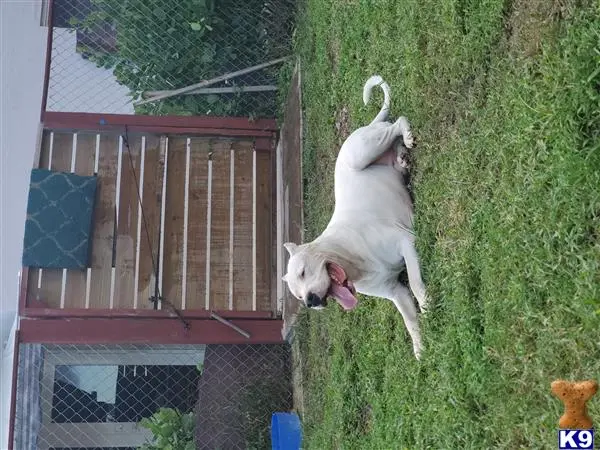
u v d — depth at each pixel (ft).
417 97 10.33
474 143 8.54
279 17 20.89
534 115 7.08
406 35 11.09
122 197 18.79
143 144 19.26
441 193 9.35
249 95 20.68
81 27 21.90
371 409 12.26
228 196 19.45
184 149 19.52
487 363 7.86
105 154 18.98
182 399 20.49
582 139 6.41
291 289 9.63
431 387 9.45
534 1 7.32
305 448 15.80
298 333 16.65
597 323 6.12
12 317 22.47
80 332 17.62
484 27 8.38
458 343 8.66
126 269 18.38
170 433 18.29
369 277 9.92
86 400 20.07
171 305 18.22
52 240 17.84
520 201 7.30
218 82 20.95
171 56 21.01
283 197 19.24
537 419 6.87
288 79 19.94
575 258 6.46
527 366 7.13
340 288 9.39
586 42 6.38
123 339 17.78
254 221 19.40
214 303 18.66
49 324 17.53
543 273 6.86
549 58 6.94
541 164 7.02
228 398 18.02
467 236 8.53
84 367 20.21
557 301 6.72
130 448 20.12
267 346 18.48
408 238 9.87
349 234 9.86
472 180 8.54
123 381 20.36
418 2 10.47
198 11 20.65
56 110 22.02
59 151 18.79
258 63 20.97
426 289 9.50
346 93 14.65
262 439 17.54
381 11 12.48
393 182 10.34
